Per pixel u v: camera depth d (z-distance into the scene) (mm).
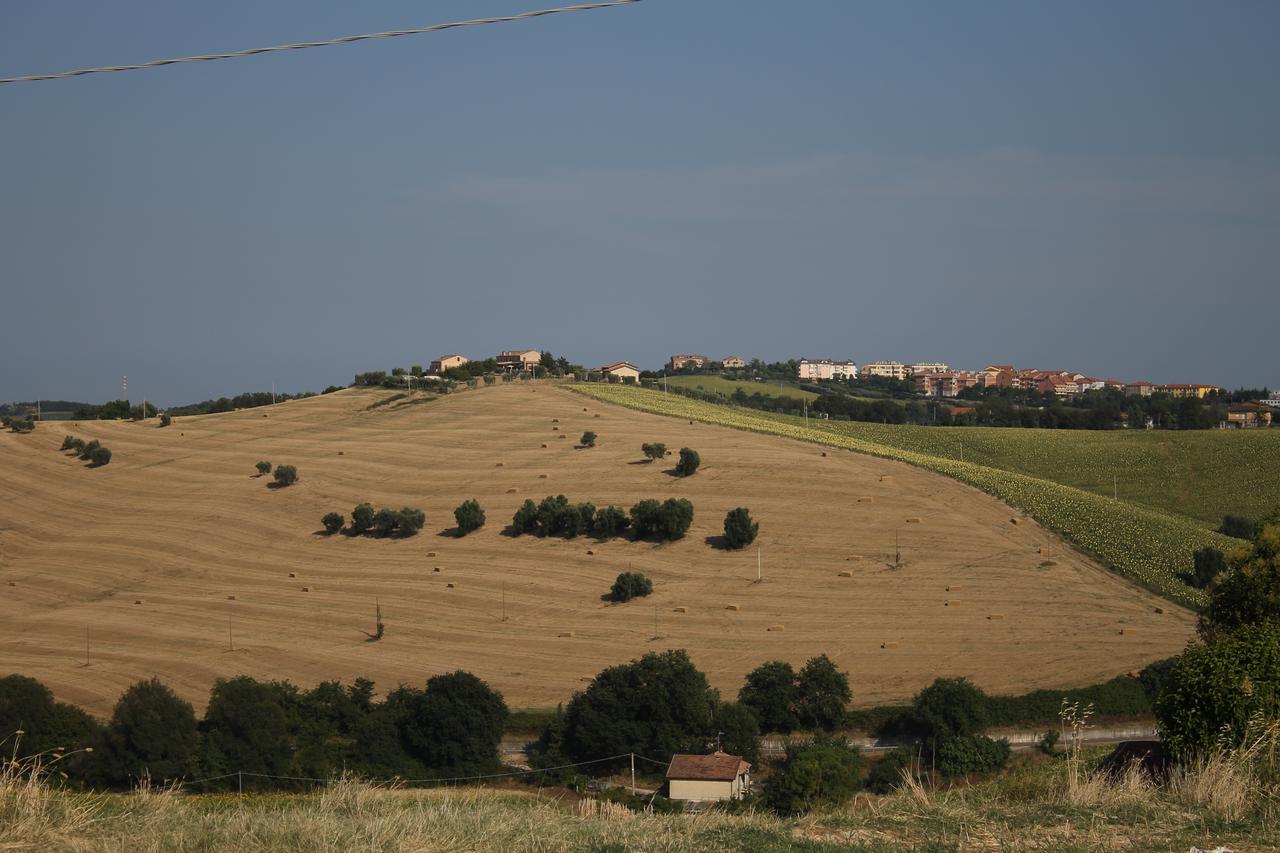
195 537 175375
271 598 143625
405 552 162500
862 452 197000
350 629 127312
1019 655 107125
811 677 90562
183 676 108438
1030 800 19969
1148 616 121312
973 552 145000
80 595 150125
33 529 183000
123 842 17625
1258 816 18328
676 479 181375
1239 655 23078
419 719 79625
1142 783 20422
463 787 74562
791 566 142500
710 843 17359
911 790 21016
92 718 76812
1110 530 153250
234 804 23625
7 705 71562
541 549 158250
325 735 79875
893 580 135625
